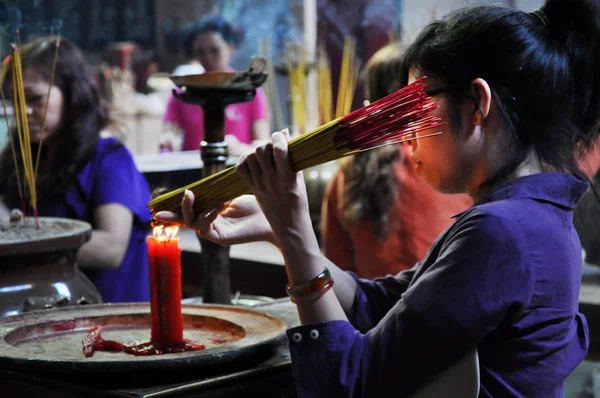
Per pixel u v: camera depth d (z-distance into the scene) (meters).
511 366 1.39
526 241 1.37
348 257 2.89
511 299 1.35
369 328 1.78
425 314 1.34
